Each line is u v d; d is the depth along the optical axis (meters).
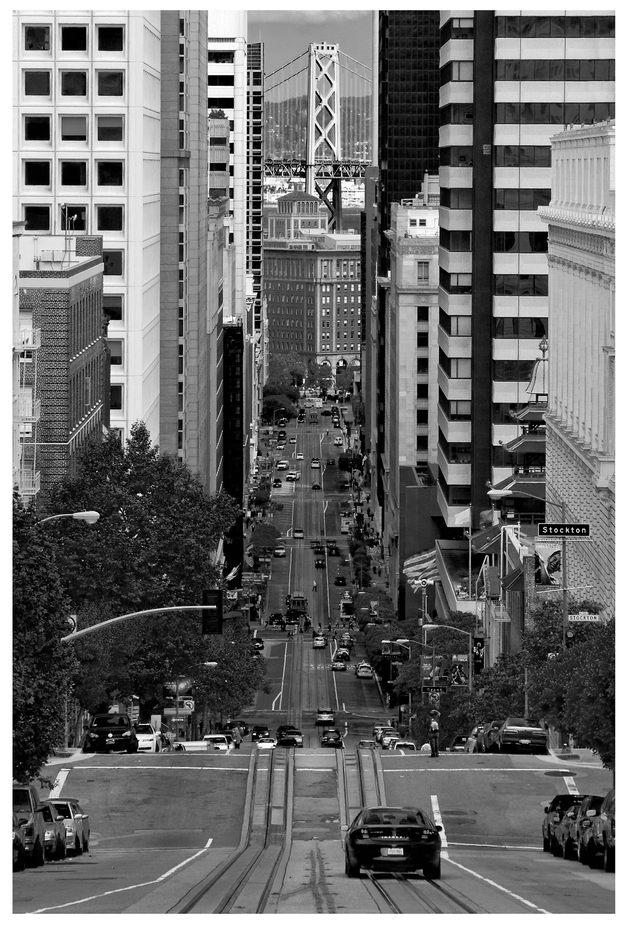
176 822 88.62
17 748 68.50
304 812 91.19
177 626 133.62
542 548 149.88
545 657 115.94
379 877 57.84
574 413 155.62
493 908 45.72
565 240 161.75
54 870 60.75
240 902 47.66
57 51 191.25
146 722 141.88
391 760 104.62
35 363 141.25
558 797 74.88
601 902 47.66
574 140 160.75
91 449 140.88
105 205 193.12
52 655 71.31
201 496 146.00
